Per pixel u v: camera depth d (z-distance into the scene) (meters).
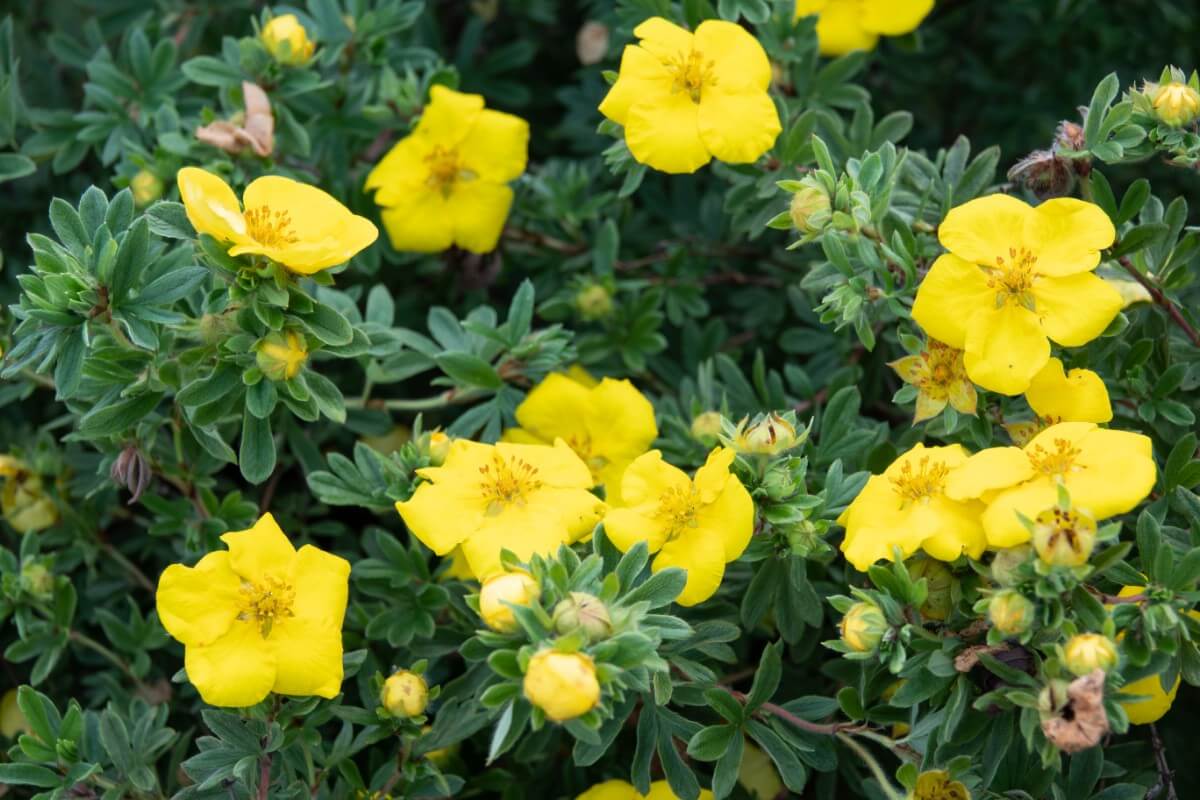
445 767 0.51
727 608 0.49
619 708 0.48
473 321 0.52
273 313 0.46
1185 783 0.53
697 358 0.56
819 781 0.50
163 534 0.52
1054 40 0.61
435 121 0.54
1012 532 0.44
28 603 0.52
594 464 0.52
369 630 0.50
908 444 0.50
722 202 0.58
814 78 0.55
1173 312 0.50
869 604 0.45
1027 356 0.47
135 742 0.50
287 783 0.48
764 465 0.47
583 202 0.57
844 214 0.48
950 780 0.46
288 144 0.54
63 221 0.47
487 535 0.47
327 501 0.49
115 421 0.47
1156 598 0.44
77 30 0.63
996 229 0.47
